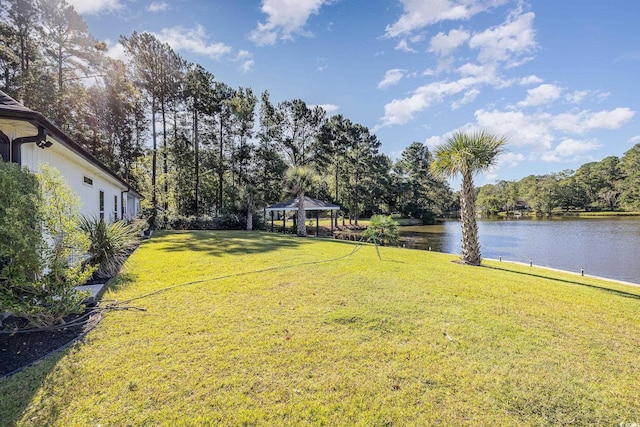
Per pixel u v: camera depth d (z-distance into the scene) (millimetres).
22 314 3354
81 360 2844
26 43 16922
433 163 9305
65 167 7102
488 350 3195
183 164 25156
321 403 2311
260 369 2740
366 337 3436
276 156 29656
